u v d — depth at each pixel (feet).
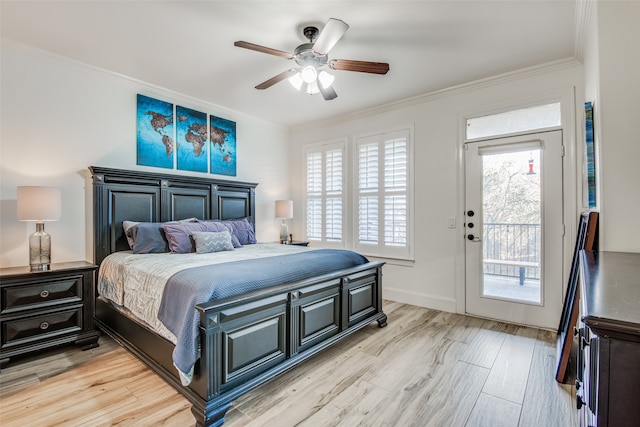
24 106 9.04
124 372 7.47
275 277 7.19
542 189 10.07
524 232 10.46
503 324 10.55
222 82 11.32
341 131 15.17
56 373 7.41
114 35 8.33
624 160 5.23
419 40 8.49
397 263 13.26
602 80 5.37
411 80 11.02
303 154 16.70
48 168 9.48
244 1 6.93
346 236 14.94
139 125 11.39
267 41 8.60
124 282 8.32
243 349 6.15
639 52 5.16
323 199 15.79
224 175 14.14
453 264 11.82
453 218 11.80
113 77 10.73
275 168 16.46
